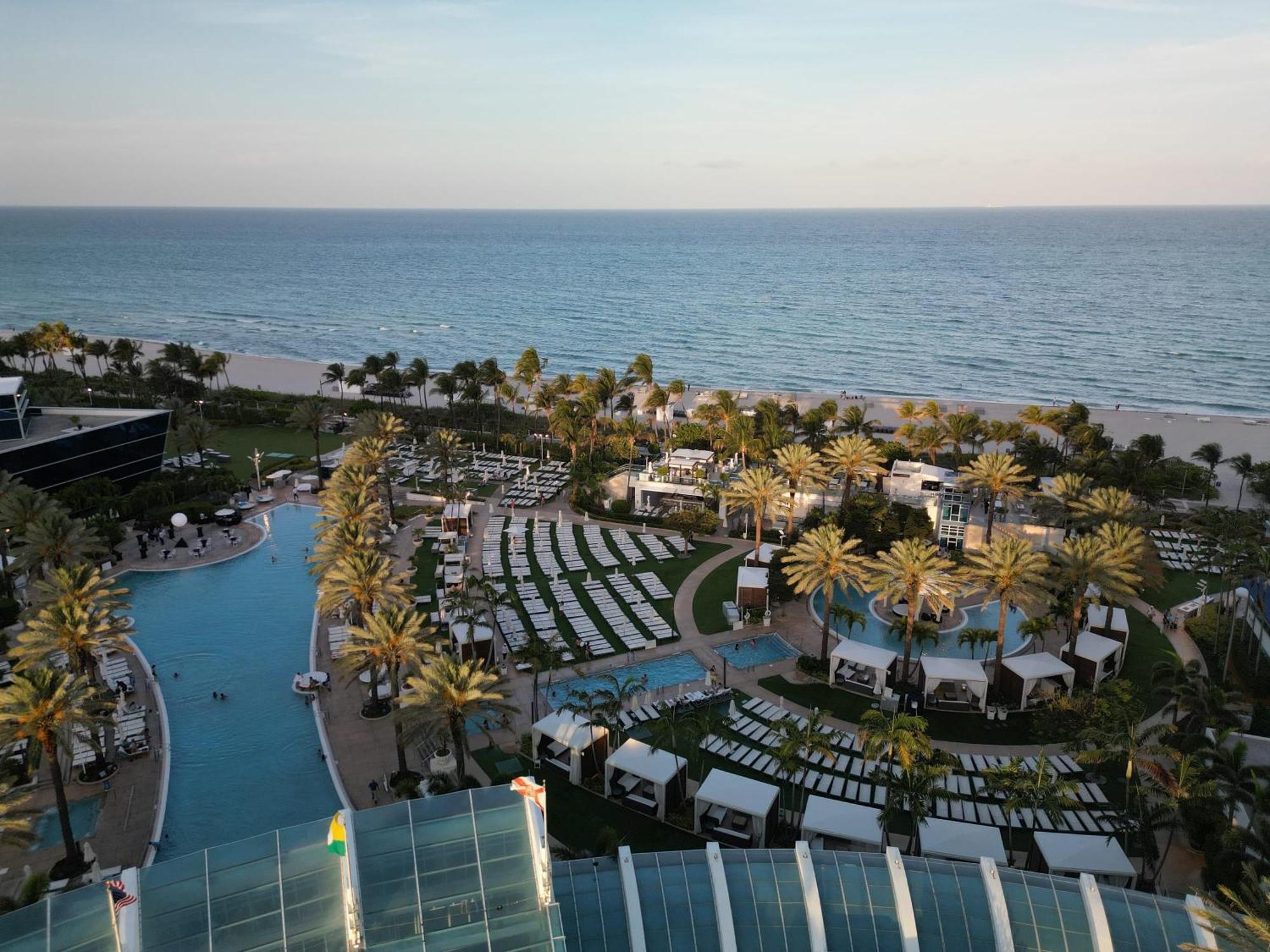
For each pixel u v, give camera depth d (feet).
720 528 311.68
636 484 333.01
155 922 93.50
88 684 148.05
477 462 398.21
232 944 93.30
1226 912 99.96
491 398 555.28
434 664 150.41
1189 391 584.40
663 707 191.31
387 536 299.17
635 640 223.71
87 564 176.24
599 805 161.58
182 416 383.24
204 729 187.01
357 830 102.17
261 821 157.28
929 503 291.17
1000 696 196.03
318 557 215.51
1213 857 128.88
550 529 313.94
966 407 514.27
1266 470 328.90
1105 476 307.99
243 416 450.30
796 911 110.01
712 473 338.95
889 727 143.02
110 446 324.80
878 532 273.95
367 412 366.02
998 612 248.93
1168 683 181.37
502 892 99.91
